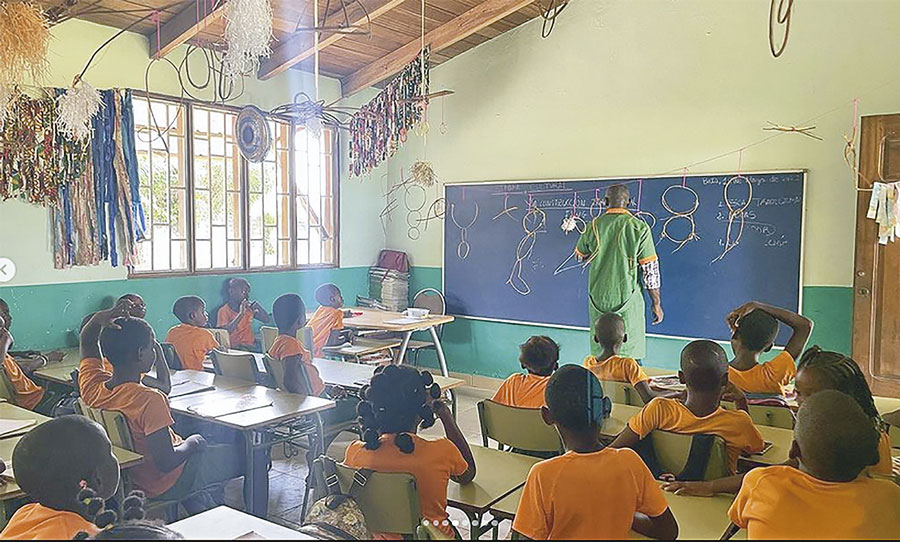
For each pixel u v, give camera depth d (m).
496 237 6.07
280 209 6.04
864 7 4.43
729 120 4.94
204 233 5.46
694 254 5.06
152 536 1.18
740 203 4.87
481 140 6.16
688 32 5.10
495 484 2.21
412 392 2.08
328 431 3.54
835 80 4.54
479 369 6.22
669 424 2.28
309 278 6.25
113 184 4.74
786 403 2.78
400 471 1.98
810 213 4.64
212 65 5.38
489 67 6.09
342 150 6.47
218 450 2.93
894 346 4.22
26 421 2.73
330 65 6.06
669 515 1.70
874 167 4.29
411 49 5.81
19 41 3.28
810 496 1.50
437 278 6.48
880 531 1.45
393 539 1.96
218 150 5.54
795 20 4.66
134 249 4.86
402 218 6.73
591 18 5.53
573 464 1.66
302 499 3.60
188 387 3.40
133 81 4.89
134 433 2.62
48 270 4.51
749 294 4.85
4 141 4.23
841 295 4.54
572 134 5.66
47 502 1.58
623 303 4.39
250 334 5.43
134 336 2.68
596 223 4.50
